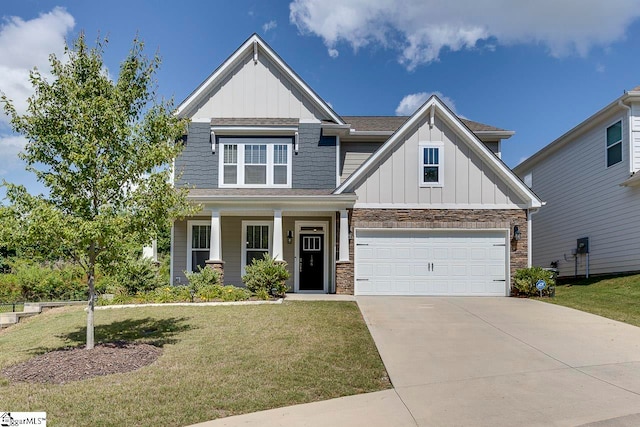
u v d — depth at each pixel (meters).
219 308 11.45
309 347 7.65
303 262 16.48
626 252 16.27
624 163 16.34
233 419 4.85
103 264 7.78
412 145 15.19
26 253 7.38
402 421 4.82
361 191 15.08
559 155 21.47
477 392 5.74
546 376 6.37
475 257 15.01
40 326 10.71
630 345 8.02
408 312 11.18
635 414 4.95
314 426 4.68
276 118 16.36
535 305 12.37
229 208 14.62
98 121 7.36
